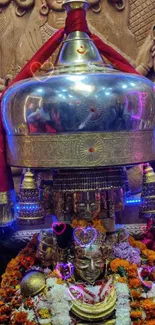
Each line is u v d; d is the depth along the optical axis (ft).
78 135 4.33
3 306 4.71
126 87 4.43
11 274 4.98
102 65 4.83
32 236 5.57
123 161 4.44
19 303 4.70
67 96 4.31
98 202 4.77
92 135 4.34
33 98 4.41
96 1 6.05
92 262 4.69
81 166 4.37
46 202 4.96
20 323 4.54
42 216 4.72
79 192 4.74
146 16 6.14
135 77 4.72
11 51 6.11
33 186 4.65
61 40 5.12
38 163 4.47
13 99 4.58
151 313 4.58
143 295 4.71
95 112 4.29
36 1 6.06
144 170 4.78
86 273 4.70
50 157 4.41
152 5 6.12
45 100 4.35
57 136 4.37
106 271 4.85
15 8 6.09
